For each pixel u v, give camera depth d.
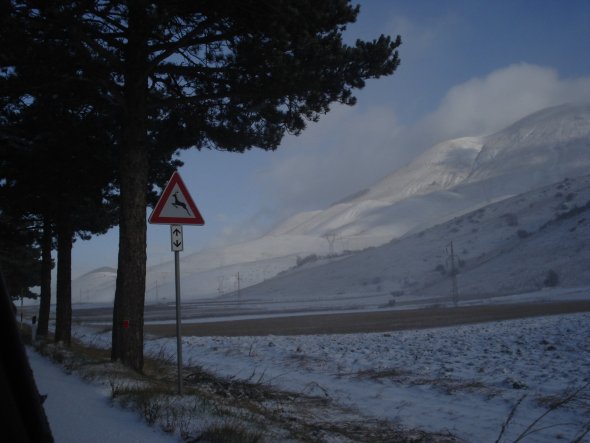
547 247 105.81
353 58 12.80
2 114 17.05
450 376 12.96
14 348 3.06
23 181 18.77
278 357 18.23
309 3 11.83
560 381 11.61
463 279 111.44
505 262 109.00
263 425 7.65
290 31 12.06
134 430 7.14
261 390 12.16
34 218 27.56
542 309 48.75
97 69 13.38
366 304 97.81
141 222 13.52
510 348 17.61
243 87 13.41
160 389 9.58
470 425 9.05
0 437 2.85
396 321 43.75
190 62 14.02
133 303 13.24
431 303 89.19
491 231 152.88
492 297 90.06
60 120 16.78
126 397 8.82
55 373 12.34
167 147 16.30
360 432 8.71
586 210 115.62
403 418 9.62
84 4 11.84
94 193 19.94
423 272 140.75
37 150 16.89
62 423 7.52
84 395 9.45
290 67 12.04
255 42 12.26
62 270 22.59
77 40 12.35
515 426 8.86
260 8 11.62
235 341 25.62
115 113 15.95
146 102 13.80
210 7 11.99
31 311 122.50
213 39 13.16
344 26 13.30
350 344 22.09
